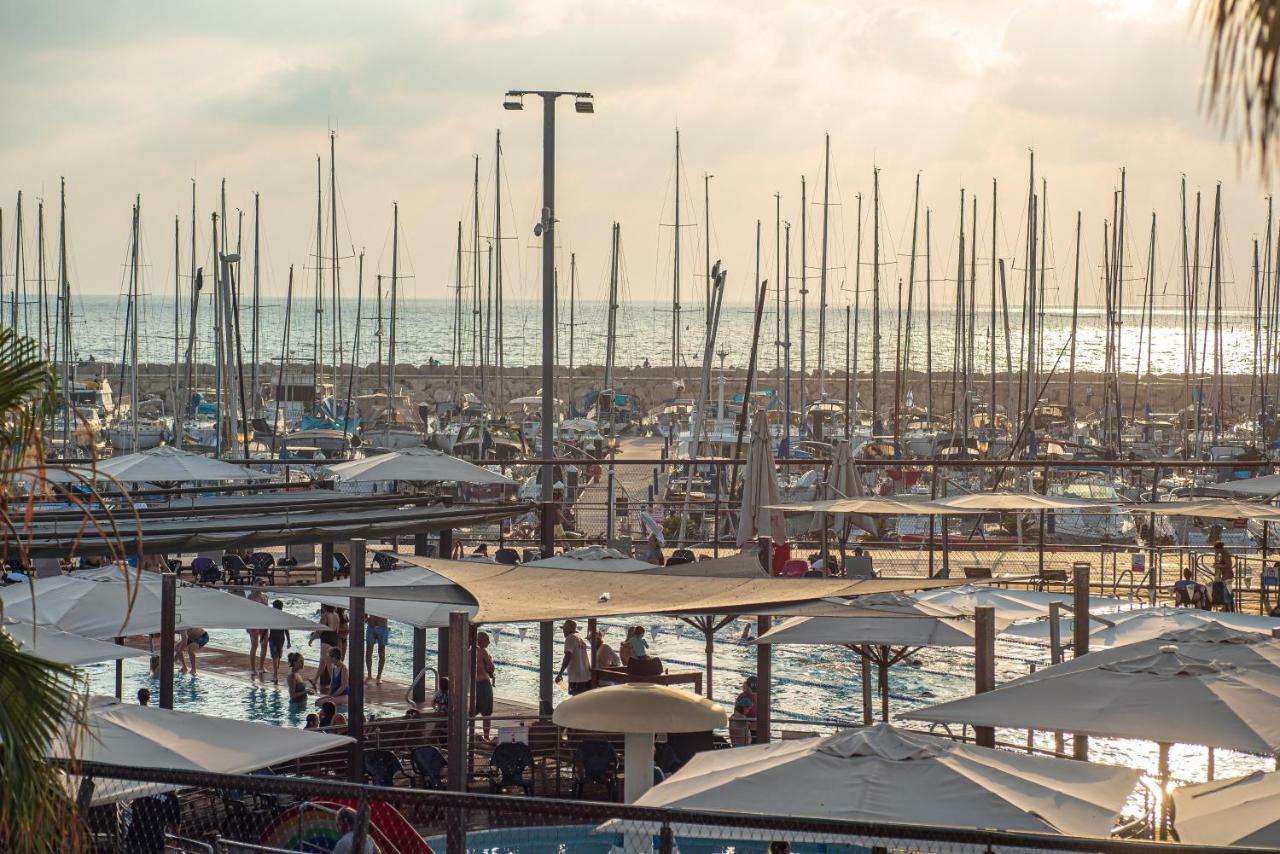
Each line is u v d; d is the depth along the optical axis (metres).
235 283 75.44
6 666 6.79
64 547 21.61
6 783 6.64
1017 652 32.78
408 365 111.81
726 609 16.73
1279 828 10.98
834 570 34.12
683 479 54.22
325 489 32.91
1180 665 14.72
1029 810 11.30
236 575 36.34
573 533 44.44
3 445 7.17
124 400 88.81
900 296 87.81
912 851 10.80
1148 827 16.53
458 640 15.86
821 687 28.69
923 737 12.71
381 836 13.80
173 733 13.77
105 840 13.16
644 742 14.84
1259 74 4.24
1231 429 79.31
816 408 80.88
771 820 7.91
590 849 18.02
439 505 28.94
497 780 20.45
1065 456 64.69
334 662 26.67
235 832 16.36
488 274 75.12
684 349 186.38
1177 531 46.34
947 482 55.91
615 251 81.44
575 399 101.44
